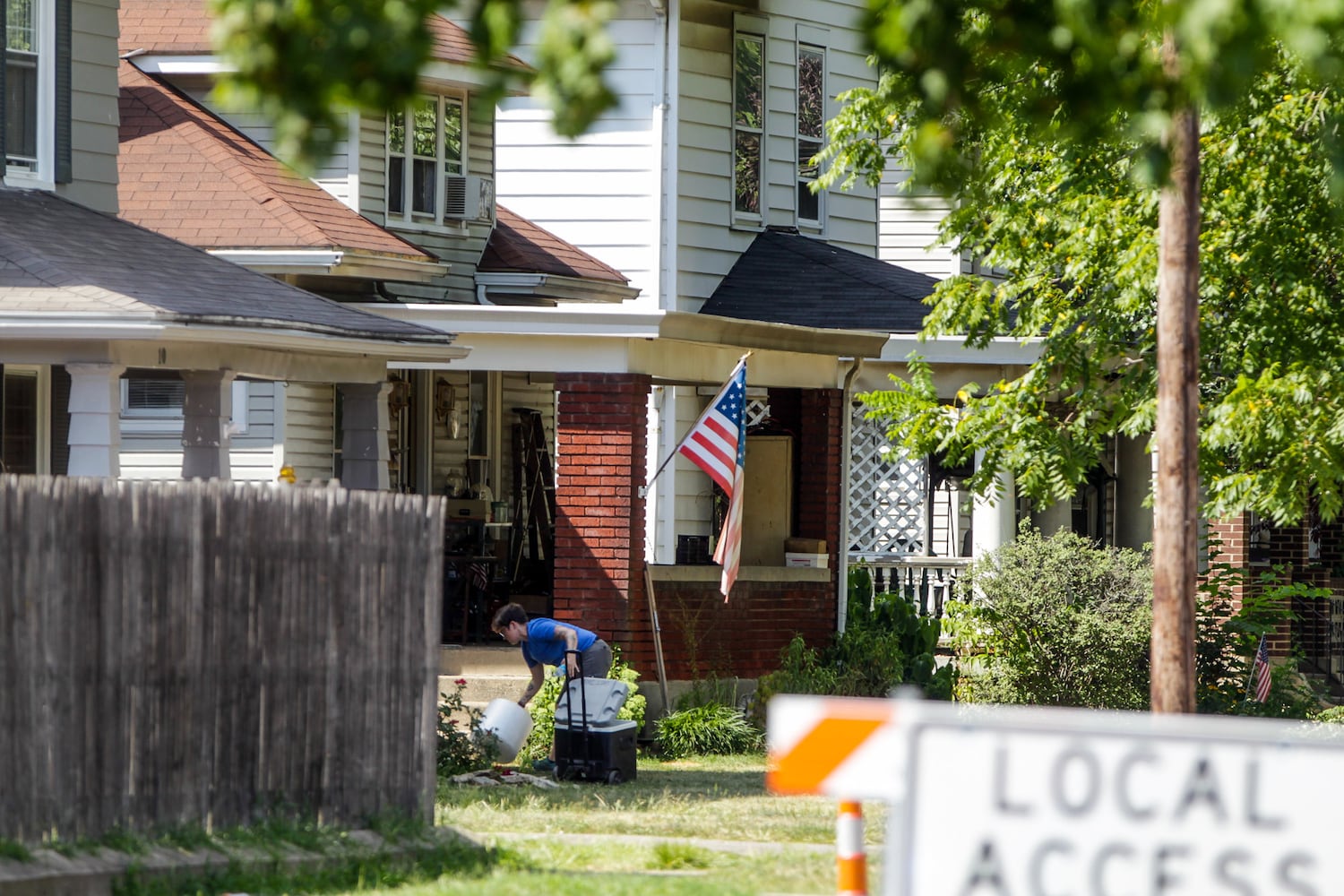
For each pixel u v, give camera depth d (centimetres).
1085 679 6725
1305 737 2394
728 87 8469
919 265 9956
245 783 3584
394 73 2231
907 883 2183
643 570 6303
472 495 8319
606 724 5306
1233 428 4916
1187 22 2145
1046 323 6094
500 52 2266
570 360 6231
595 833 4172
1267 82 4862
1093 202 5484
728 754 6162
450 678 6381
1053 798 2164
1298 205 5100
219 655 3538
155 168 7500
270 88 2233
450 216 8144
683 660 6431
